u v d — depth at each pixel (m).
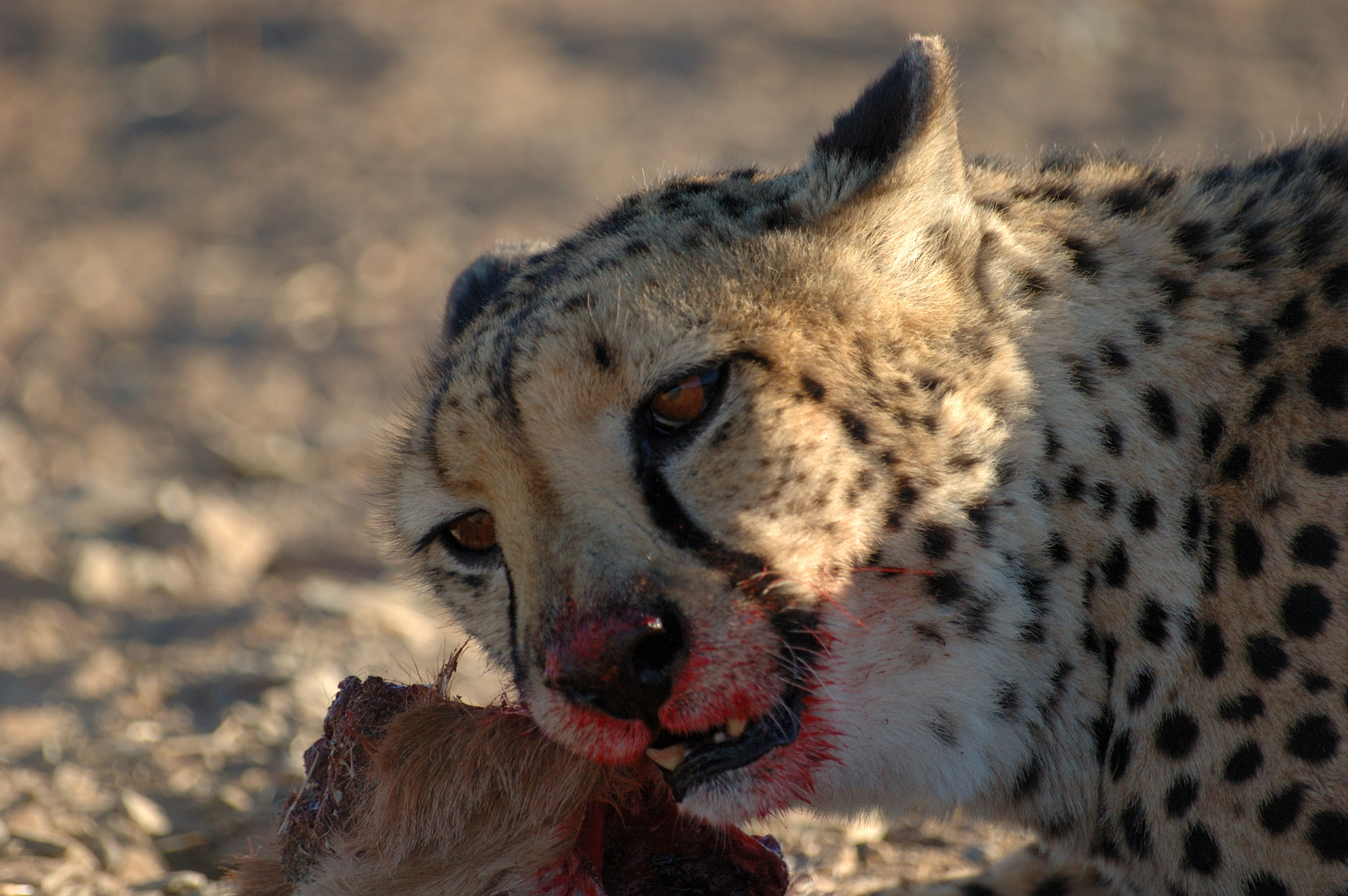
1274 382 6.60
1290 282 6.79
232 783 10.02
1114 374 6.77
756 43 31.84
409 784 6.56
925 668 6.69
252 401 18.98
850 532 6.51
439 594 7.51
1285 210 7.07
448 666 7.16
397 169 26.77
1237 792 6.45
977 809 7.21
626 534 6.34
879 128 6.85
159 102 31.20
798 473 6.41
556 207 24.28
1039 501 6.71
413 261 22.94
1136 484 6.70
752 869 6.98
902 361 6.56
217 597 13.75
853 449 6.48
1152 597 6.65
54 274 23.84
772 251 6.59
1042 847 7.96
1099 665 6.84
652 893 6.92
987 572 6.66
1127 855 6.93
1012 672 6.78
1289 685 6.31
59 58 33.97
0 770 10.20
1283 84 27.62
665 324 6.41
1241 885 6.51
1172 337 6.79
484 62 31.64
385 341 20.52
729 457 6.39
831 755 6.65
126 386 19.69
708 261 6.59
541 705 6.44
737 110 28.12
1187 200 7.28
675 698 6.37
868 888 8.30
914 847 8.84
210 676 11.71
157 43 34.16
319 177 26.84
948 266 6.75
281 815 7.13
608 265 6.70
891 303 6.60
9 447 17.81
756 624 6.40
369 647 12.12
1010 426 6.68
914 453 6.53
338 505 15.91
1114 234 7.09
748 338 6.43
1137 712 6.72
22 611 13.29
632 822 6.99
